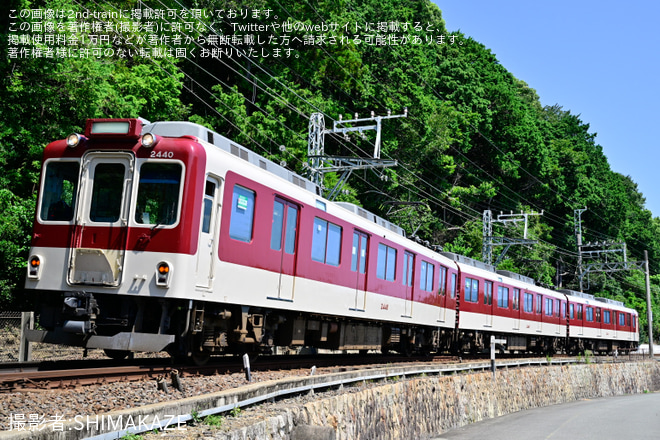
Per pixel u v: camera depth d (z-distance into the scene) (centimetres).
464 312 2247
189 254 916
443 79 4688
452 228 4347
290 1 3284
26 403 627
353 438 1050
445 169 4269
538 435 1734
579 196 6084
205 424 641
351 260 1474
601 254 6284
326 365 1451
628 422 2128
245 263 1059
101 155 956
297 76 3316
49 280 941
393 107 3594
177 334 946
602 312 4022
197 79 3359
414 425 1417
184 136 965
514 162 5081
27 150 1731
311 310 1290
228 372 1027
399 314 1742
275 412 768
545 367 2814
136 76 2111
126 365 1005
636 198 9062
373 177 3641
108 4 2278
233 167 1023
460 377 1856
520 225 4906
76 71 1644
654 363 4369
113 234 927
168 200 925
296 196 1228
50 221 959
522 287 2856
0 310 1542
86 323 899
